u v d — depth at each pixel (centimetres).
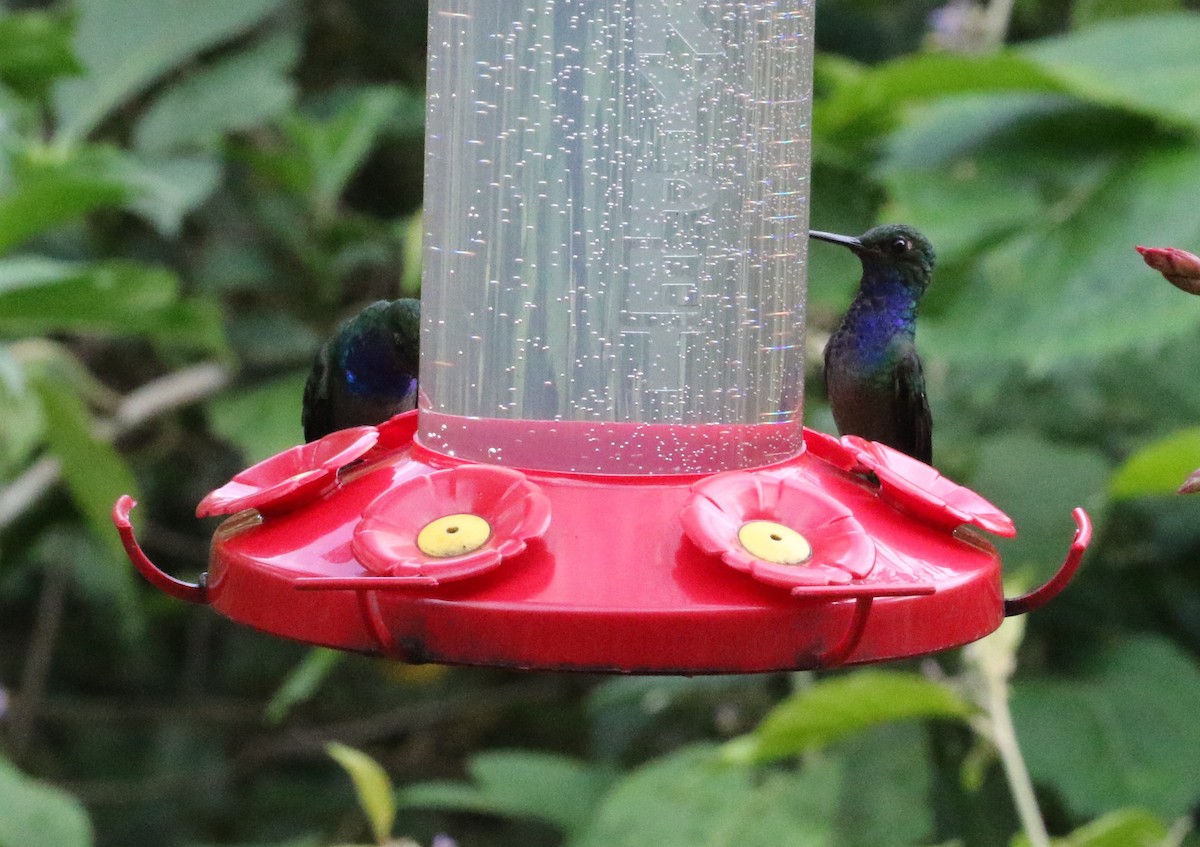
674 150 561
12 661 1573
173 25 1200
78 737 1562
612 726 1204
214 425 1127
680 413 555
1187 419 1101
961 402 1114
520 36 562
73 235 1312
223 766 1542
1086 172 955
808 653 454
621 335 556
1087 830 741
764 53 572
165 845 1492
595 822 969
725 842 927
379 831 713
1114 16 1188
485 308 561
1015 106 1002
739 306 566
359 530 471
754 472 517
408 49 1452
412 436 621
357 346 701
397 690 1576
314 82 1453
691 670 446
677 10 561
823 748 970
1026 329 907
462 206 567
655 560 470
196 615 1550
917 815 928
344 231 1229
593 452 550
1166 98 929
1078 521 511
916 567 489
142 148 1189
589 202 558
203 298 1186
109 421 1191
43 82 1121
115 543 1091
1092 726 967
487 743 1562
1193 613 1094
